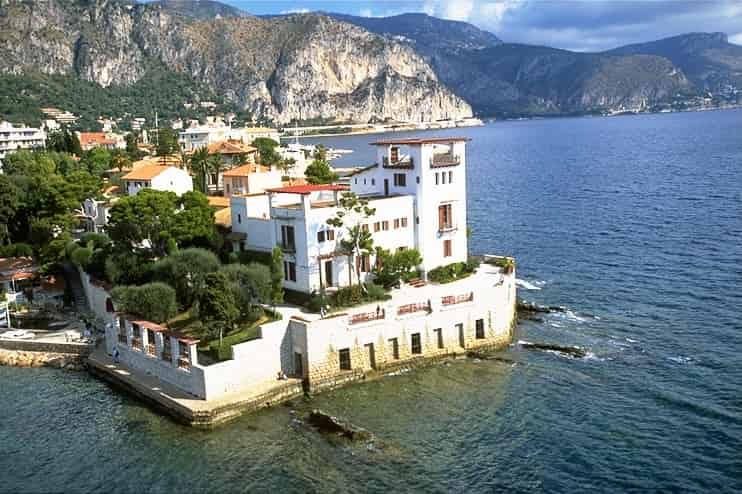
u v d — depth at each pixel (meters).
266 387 63.41
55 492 49.03
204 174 142.25
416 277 84.81
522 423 57.81
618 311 84.75
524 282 99.38
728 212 140.12
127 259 83.94
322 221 76.81
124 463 52.72
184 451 54.44
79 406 63.06
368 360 68.94
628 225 134.38
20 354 75.31
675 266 102.69
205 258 77.06
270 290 72.75
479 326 74.88
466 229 90.00
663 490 48.06
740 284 91.56
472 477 50.09
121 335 71.69
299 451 53.84
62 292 93.44
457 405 61.59
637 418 57.88
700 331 76.31
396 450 53.78
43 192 109.94
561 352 72.94
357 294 75.81
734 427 55.56
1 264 101.81
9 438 56.81
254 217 85.38
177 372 63.66
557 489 48.50
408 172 85.50
